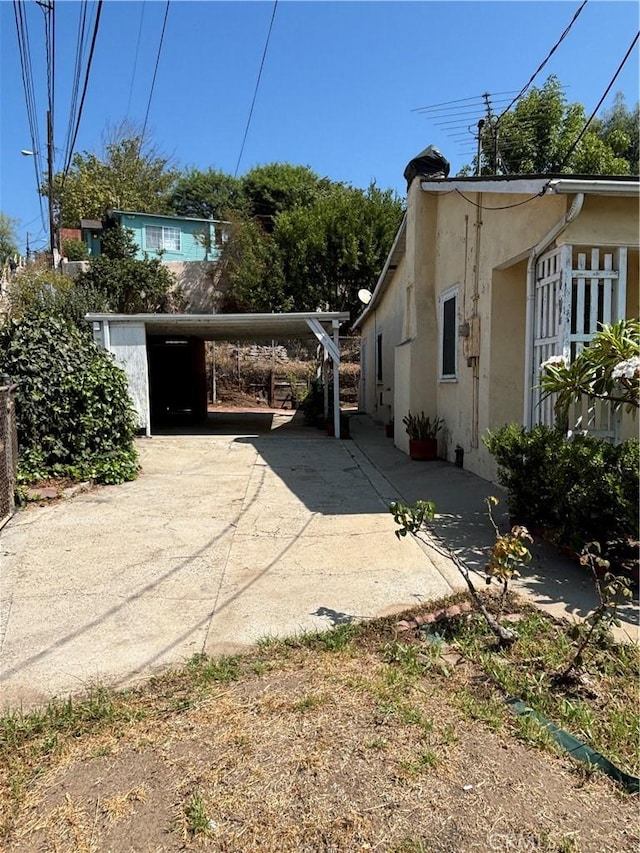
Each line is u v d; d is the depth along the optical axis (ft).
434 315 29.48
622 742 6.75
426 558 13.74
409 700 7.61
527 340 18.38
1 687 8.34
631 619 10.15
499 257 20.72
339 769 6.26
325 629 10.00
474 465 23.56
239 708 7.51
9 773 6.38
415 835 5.35
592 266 16.03
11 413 18.57
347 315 36.09
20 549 14.57
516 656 8.82
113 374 23.89
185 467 26.40
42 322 22.89
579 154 53.16
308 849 5.22
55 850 5.27
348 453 30.71
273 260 72.74
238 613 10.77
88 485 21.54
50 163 61.82
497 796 5.85
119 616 10.70
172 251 88.63
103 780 6.21
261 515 17.98
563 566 12.91
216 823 5.54
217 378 66.08
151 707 7.64
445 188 25.75
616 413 15.93
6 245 120.16
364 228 71.20
